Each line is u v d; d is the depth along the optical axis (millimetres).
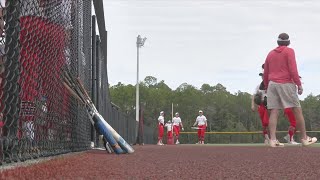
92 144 8664
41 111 4035
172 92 95000
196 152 7602
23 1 3414
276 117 10031
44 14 4023
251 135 41656
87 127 7824
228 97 97438
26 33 3500
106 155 6059
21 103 3467
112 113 14156
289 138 12609
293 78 9453
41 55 3986
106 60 12203
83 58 7281
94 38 9062
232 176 3117
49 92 4371
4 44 3098
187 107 94000
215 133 42750
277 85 9641
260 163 4453
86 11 7840
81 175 2957
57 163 3699
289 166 4051
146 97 89500
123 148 6438
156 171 3463
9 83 3160
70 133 5785
